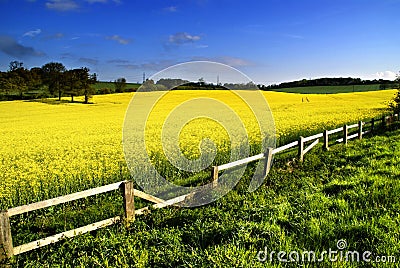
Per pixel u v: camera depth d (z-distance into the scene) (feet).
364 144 46.21
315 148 45.01
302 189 26.43
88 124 95.76
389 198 21.62
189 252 16.53
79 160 42.50
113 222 21.27
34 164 41.60
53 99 223.92
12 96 240.12
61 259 17.26
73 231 19.48
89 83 211.82
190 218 22.16
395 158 33.91
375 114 92.99
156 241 18.39
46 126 94.99
